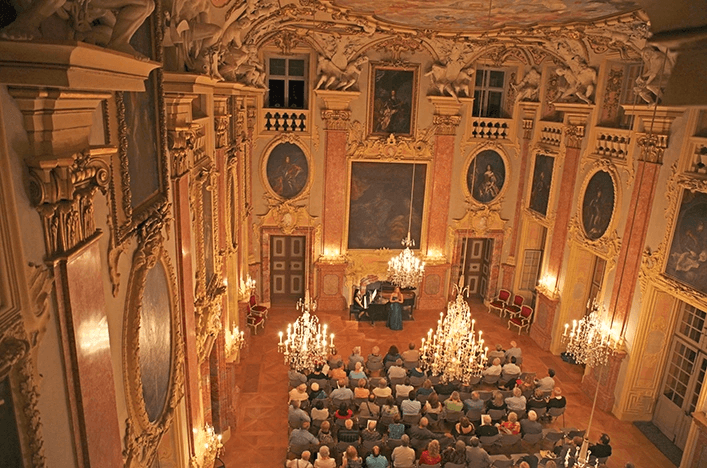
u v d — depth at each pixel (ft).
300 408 34.78
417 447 32.32
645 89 35.40
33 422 8.00
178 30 16.72
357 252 55.06
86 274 9.84
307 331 33.55
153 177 15.58
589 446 31.83
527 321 52.75
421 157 53.11
